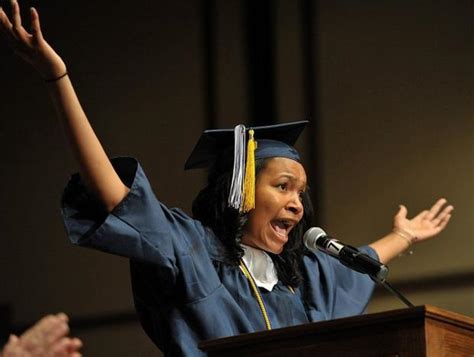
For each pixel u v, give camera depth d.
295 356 9.10
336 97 17.14
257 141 11.95
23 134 15.89
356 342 8.95
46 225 15.80
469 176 17.30
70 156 15.93
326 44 17.22
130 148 16.22
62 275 15.75
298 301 11.71
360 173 17.06
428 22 17.58
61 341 6.51
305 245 11.37
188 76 16.61
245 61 16.84
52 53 10.09
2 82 15.93
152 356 15.78
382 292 16.78
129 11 16.52
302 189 11.87
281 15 17.08
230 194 11.52
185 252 10.96
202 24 16.75
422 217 13.57
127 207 10.42
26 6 16.11
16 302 15.62
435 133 17.33
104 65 16.33
